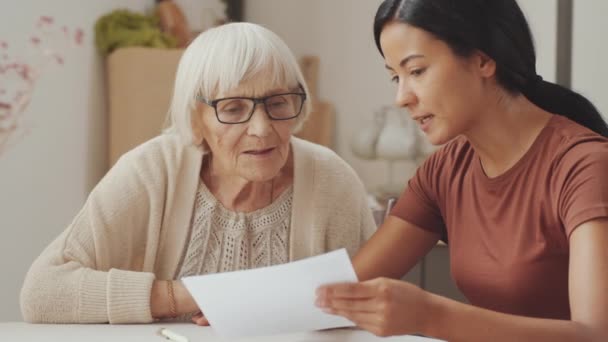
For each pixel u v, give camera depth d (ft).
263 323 4.15
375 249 5.20
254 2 14.96
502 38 4.23
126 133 11.90
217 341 4.44
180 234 5.37
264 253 5.44
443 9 4.10
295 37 14.92
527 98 4.56
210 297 4.00
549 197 4.26
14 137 10.41
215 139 5.05
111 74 12.02
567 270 4.35
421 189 5.22
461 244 4.82
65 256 5.07
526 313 4.50
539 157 4.36
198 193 5.42
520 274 4.42
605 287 3.67
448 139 4.34
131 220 5.31
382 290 3.66
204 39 5.04
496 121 4.41
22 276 10.66
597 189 3.89
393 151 12.87
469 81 4.22
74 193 11.68
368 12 14.10
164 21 12.76
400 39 4.20
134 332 4.66
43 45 10.87
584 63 10.14
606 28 9.78
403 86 4.29
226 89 4.86
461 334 3.67
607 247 3.76
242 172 5.04
